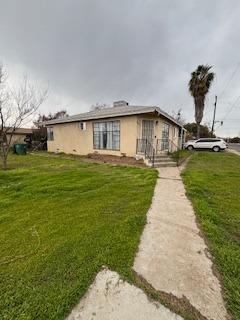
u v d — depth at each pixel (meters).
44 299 1.88
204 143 21.97
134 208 4.16
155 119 11.92
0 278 2.19
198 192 5.34
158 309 1.76
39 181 6.64
